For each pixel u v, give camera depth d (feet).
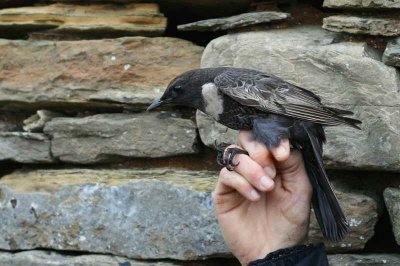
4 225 16.10
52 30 16.62
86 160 16.02
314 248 12.59
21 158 16.35
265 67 14.56
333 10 15.40
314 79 14.20
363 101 13.89
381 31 14.08
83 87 16.03
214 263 15.31
